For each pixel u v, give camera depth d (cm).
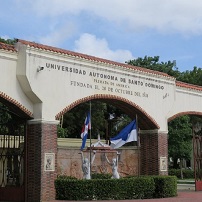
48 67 1977
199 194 2455
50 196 1933
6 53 1859
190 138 4666
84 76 2138
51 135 1966
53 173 1959
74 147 2939
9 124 2073
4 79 1848
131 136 2247
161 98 2592
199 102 2952
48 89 1967
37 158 1925
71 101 2066
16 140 2169
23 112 1928
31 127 1967
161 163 2564
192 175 4797
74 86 2086
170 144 4603
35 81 1912
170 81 2669
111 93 2264
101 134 4575
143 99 2462
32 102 1959
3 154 2116
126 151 2939
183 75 5188
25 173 1952
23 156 1981
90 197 1984
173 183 2298
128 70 2373
